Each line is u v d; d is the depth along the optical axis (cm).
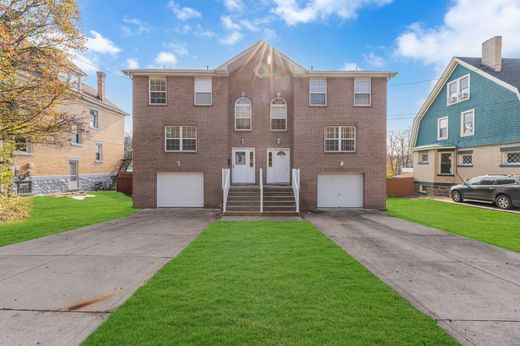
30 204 1262
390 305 379
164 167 1471
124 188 2098
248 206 1274
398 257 623
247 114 1584
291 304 379
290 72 1583
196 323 329
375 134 1487
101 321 343
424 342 296
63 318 350
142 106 1473
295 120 1483
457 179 2048
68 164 2111
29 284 459
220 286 440
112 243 741
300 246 698
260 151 1577
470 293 430
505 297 417
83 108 2238
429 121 2402
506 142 1698
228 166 1502
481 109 1875
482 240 784
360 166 1480
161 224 1032
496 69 1867
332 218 1190
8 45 1072
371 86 1489
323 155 1480
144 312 356
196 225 1012
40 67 1188
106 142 2586
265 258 593
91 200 1709
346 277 483
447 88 2192
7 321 343
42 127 1209
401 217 1203
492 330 327
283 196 1364
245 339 298
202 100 1489
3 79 1071
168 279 469
